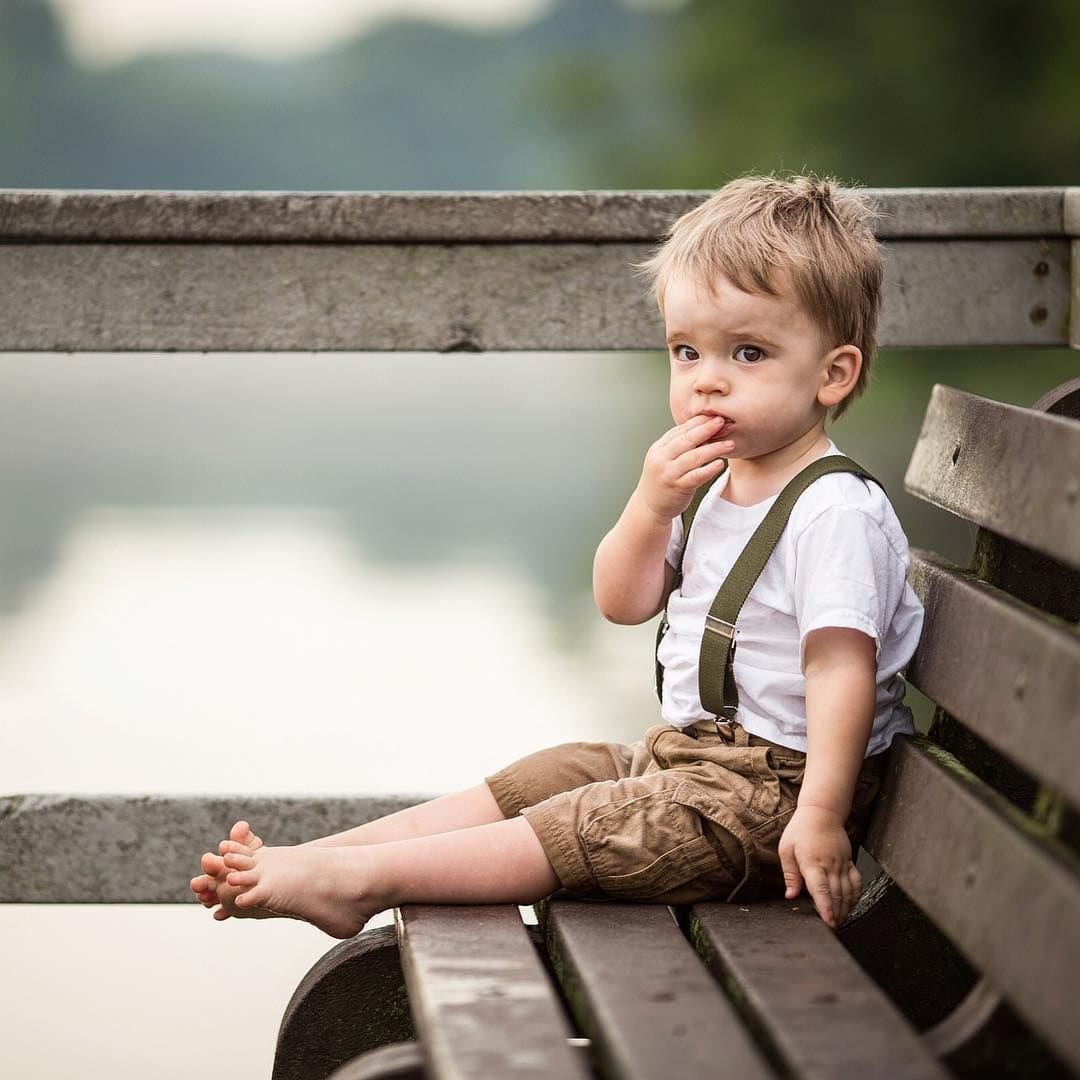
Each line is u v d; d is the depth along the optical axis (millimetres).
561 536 22766
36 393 55219
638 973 3516
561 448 37031
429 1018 3260
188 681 13609
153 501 27000
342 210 5609
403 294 5691
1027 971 3078
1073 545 3553
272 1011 7316
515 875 4180
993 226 5805
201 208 5582
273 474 31547
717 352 4473
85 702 12758
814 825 4051
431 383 60969
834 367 4551
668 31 49625
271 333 5676
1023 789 4301
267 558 20734
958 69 44094
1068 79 42750
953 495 4500
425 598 17750
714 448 4469
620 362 64000
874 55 44938
